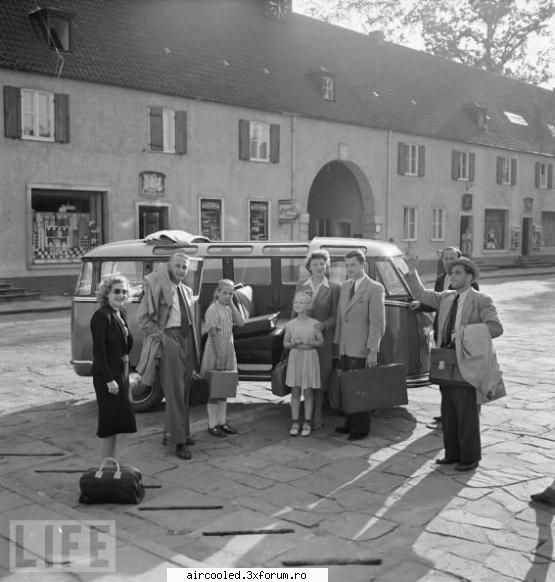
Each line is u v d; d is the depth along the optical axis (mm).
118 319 5758
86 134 22469
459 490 5676
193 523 5082
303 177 28562
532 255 41094
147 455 6695
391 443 7012
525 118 41250
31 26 21859
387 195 31969
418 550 4605
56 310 19531
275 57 29156
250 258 9062
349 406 6879
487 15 44531
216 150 25734
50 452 6816
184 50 25875
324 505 5395
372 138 31078
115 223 23344
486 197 37562
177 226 24891
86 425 7805
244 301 8641
